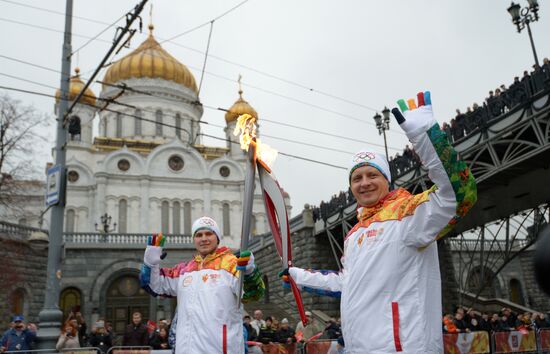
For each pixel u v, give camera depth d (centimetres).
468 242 3628
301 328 1577
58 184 1476
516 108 1412
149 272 485
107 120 5616
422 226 305
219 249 495
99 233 3559
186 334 462
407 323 299
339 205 2411
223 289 464
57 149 1528
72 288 3359
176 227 4928
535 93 1369
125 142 5300
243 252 432
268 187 429
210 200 5081
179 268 508
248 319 1329
